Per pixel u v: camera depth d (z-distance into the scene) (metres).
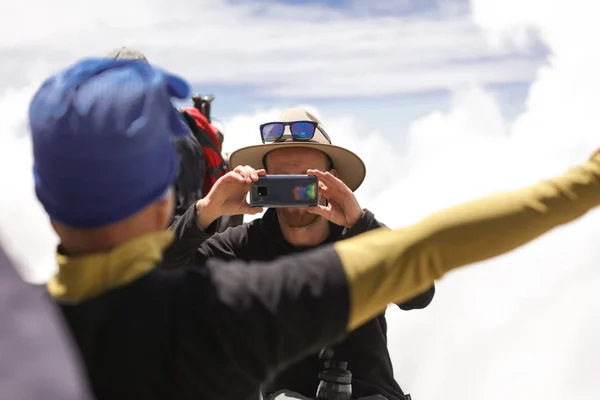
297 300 1.13
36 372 0.89
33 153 1.10
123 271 1.12
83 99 1.06
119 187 1.07
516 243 1.14
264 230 2.83
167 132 1.13
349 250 1.18
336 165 2.92
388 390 2.66
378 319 2.75
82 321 1.10
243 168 2.59
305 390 2.62
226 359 1.12
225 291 1.14
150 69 1.14
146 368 1.11
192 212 2.60
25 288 0.97
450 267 1.15
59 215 1.10
